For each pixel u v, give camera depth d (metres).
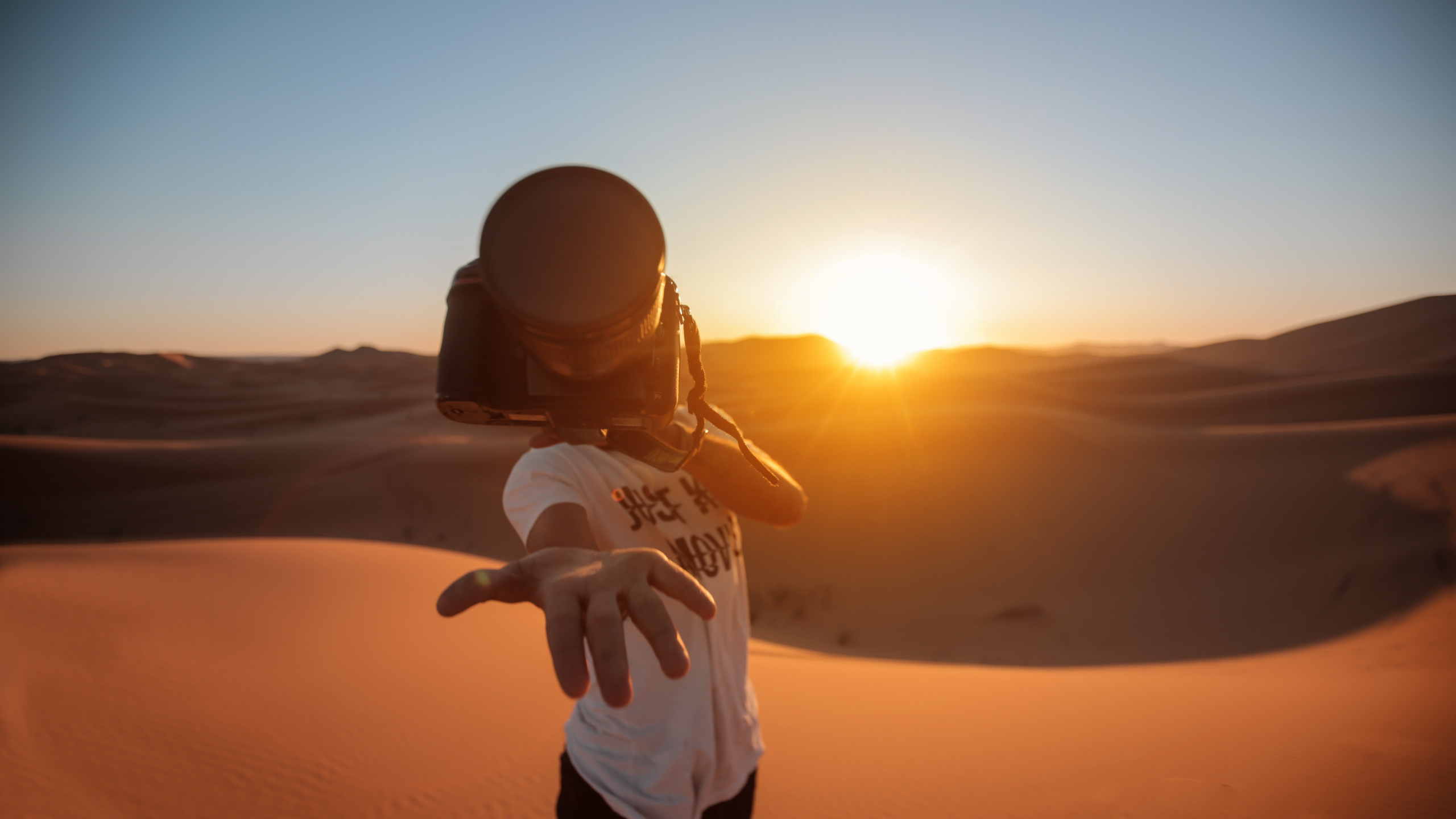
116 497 41.88
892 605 25.39
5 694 8.44
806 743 7.03
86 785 6.66
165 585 13.78
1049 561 27.95
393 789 6.50
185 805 6.35
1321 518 27.95
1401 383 62.19
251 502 40.97
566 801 1.71
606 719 1.67
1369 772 5.54
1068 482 33.75
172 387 106.69
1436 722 6.59
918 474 35.62
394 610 12.81
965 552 29.19
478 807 6.11
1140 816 5.08
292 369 135.88
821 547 30.34
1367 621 20.20
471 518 38.38
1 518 38.44
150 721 8.04
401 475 42.78
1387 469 30.14
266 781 6.72
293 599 13.31
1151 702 8.16
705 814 1.64
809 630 23.36
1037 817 5.28
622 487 1.57
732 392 85.81
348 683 9.24
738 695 1.73
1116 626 22.48
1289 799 5.18
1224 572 25.64
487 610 12.91
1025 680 9.66
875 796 5.89
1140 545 28.36
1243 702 8.07
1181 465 34.34
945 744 6.91
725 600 1.71
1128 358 98.31
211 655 10.30
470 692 8.82
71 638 10.57
